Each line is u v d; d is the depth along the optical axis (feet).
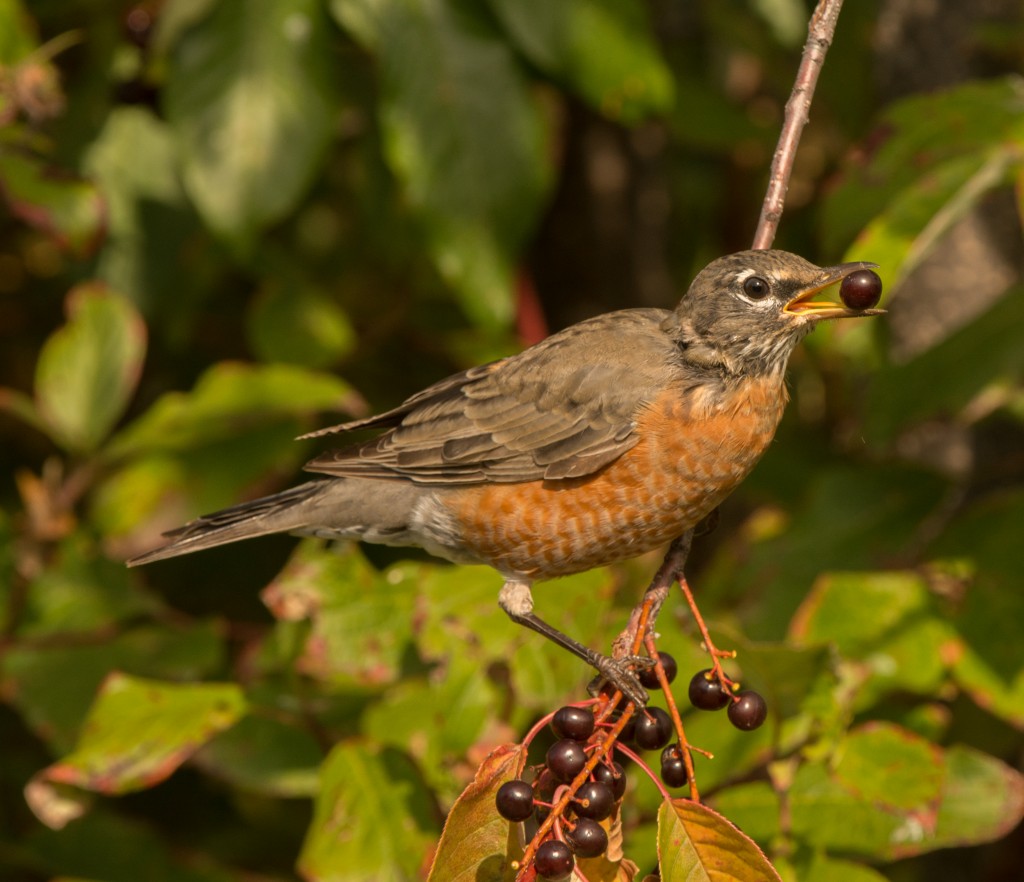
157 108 36.47
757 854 18.94
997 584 28.68
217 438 33.83
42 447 40.42
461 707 26.76
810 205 40.65
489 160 32.86
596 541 27.99
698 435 26.78
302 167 32.81
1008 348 30.25
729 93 44.50
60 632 31.48
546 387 28.02
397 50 32.83
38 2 36.60
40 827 30.89
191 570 39.42
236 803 35.78
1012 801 25.95
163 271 36.86
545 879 19.51
